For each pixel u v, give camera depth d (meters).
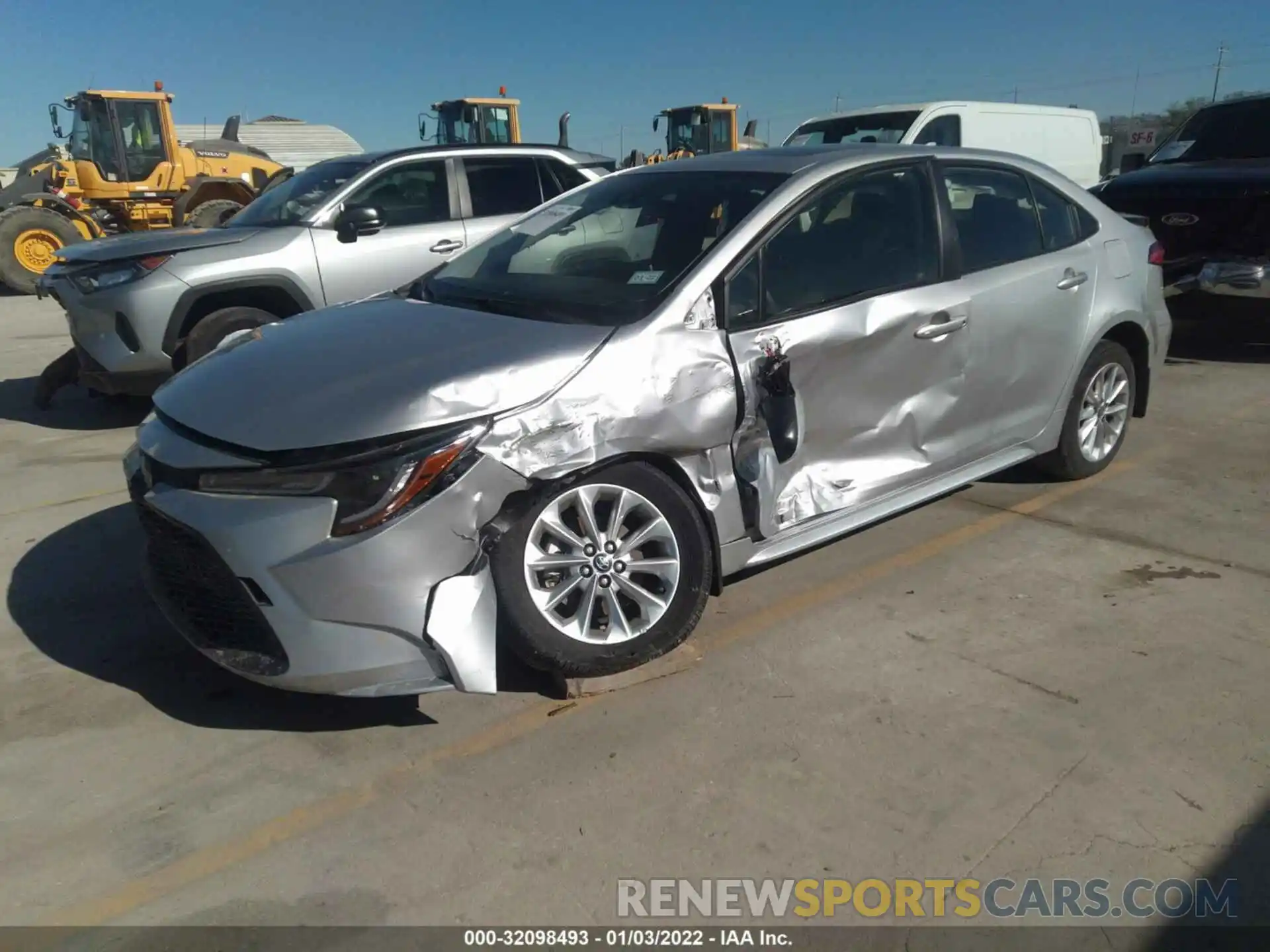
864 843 2.66
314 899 2.51
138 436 3.43
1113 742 3.04
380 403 2.95
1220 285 7.64
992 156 4.61
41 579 4.38
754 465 3.53
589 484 3.21
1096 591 4.03
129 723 3.28
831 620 3.83
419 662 2.95
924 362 4.07
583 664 3.28
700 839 2.69
